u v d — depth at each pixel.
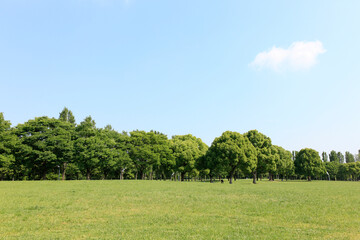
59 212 15.63
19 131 55.78
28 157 53.72
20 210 16.14
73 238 10.07
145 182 47.56
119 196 23.59
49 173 71.75
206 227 11.98
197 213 15.61
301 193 28.27
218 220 13.55
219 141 62.50
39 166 58.06
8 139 52.97
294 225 12.48
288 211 16.23
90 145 57.78
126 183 43.03
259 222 13.14
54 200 20.52
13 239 9.86
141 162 63.97
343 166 126.69
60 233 10.88
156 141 68.88
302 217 14.34
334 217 14.34
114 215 14.87
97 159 56.84
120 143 63.84
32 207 17.19
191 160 70.69
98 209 16.75
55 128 58.41
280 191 30.95
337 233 10.86
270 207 17.81
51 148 54.88
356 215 14.91
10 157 51.62
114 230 11.38
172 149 74.75
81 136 62.38
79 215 14.80
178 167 71.25
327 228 11.82
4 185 35.41
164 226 12.21
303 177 129.00
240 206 18.25
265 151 65.94
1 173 60.28
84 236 10.35
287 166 91.62
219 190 31.67
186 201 20.69
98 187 33.50
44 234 10.71
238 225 12.42
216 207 17.77
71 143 57.47
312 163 95.62
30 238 10.01
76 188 31.56
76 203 19.14
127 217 14.32
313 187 41.06
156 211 16.17
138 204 18.97
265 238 9.99
